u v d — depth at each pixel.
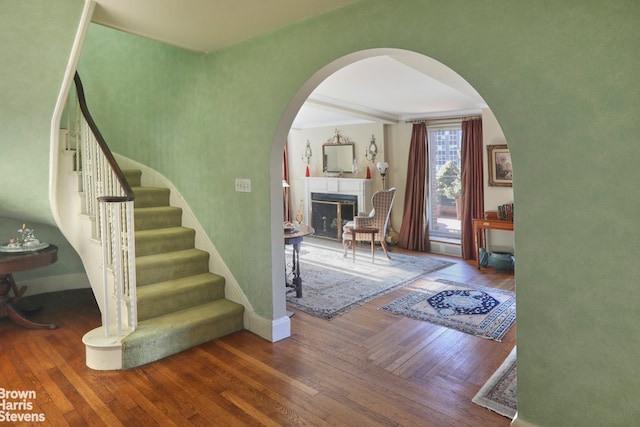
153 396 2.62
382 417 2.38
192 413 2.44
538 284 2.06
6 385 2.77
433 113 7.22
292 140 9.23
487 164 6.12
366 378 2.82
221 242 3.89
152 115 4.62
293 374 2.88
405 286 5.10
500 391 2.64
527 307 2.10
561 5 1.90
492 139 6.08
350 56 2.75
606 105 1.82
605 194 1.84
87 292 4.90
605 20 1.79
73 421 2.38
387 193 6.46
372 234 6.49
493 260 5.86
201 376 2.87
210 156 3.90
